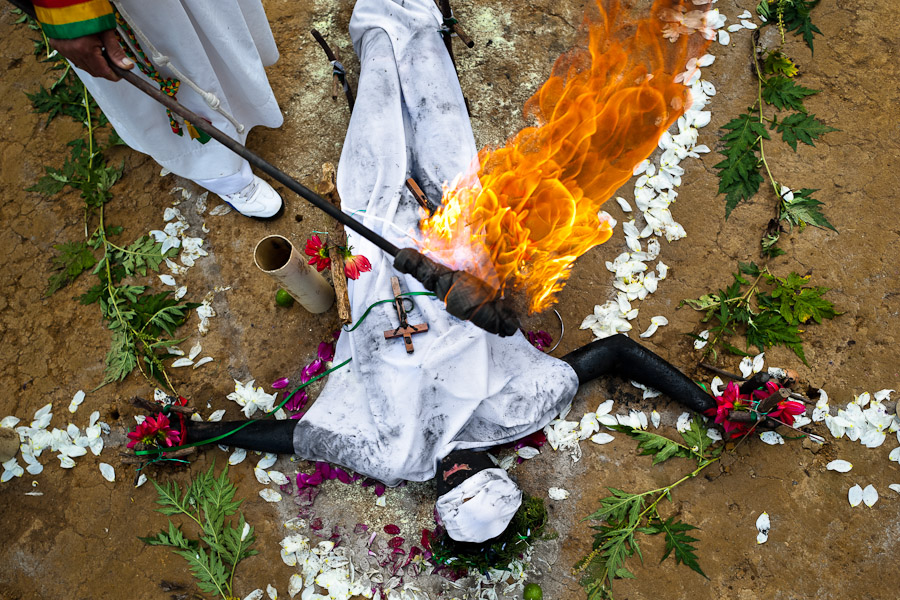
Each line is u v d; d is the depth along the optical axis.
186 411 3.42
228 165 3.71
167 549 3.54
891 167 4.08
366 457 3.25
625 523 3.39
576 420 3.64
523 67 4.45
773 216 4.02
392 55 3.73
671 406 3.62
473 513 2.85
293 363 3.86
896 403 3.57
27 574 3.55
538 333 3.79
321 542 3.47
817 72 4.35
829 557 3.34
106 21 2.71
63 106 4.52
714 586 3.32
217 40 3.29
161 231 4.16
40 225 4.27
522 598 3.35
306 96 4.47
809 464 3.49
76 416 3.83
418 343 3.23
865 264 3.88
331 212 2.62
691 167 4.17
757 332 3.75
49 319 4.05
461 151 3.58
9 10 4.85
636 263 3.94
